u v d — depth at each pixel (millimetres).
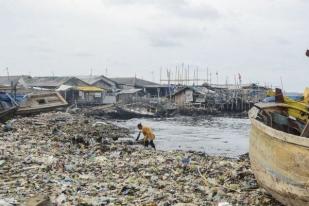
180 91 78562
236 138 37375
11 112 29406
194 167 14727
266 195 10609
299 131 12078
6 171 12969
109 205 9430
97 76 88500
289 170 8617
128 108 63625
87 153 18625
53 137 23750
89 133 30078
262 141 9727
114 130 35375
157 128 46562
